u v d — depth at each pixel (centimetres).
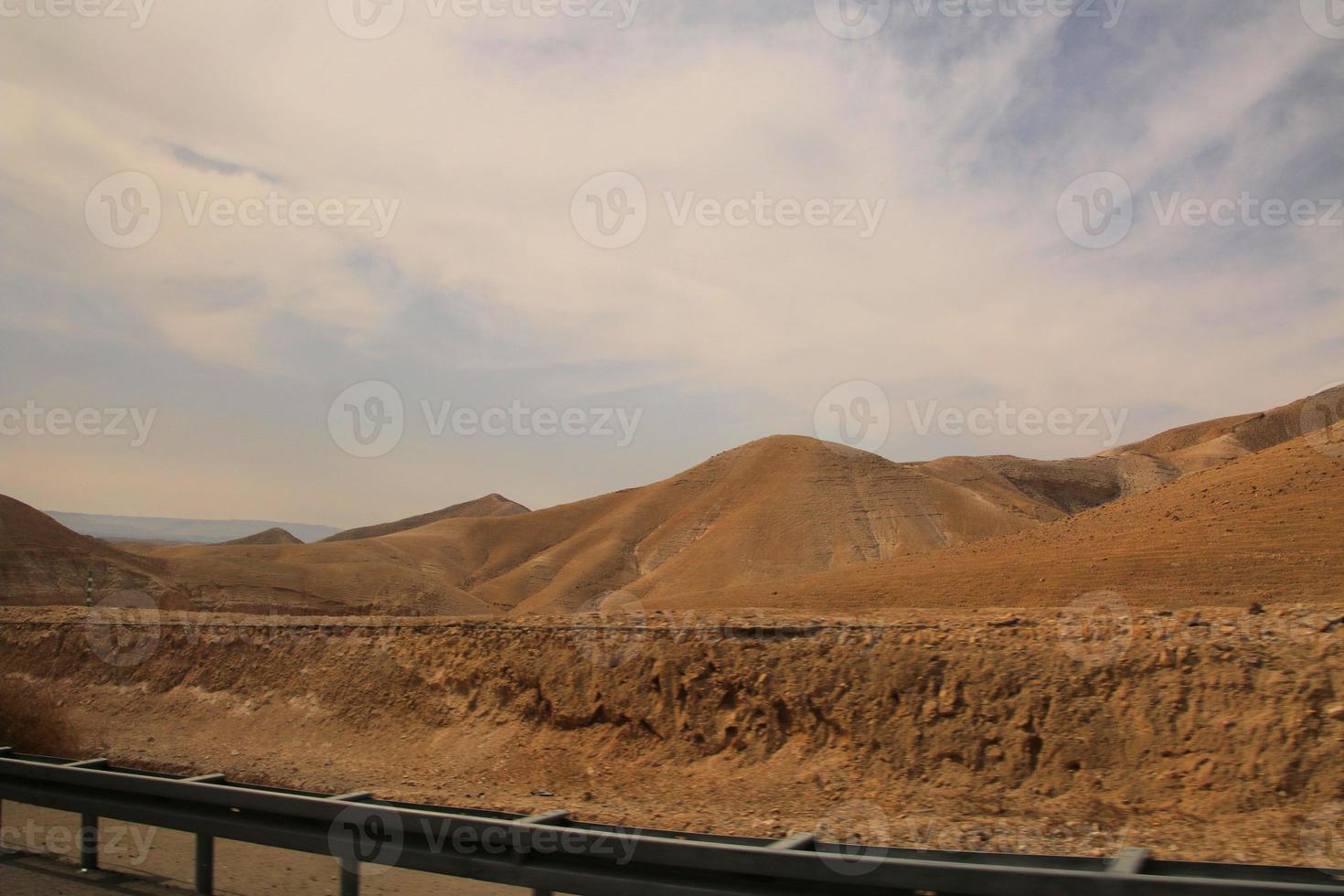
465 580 15388
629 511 15900
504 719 1680
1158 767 1121
